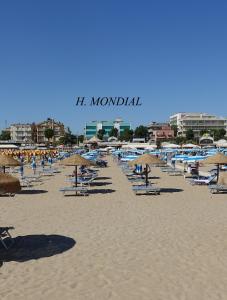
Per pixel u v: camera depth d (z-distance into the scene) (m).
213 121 185.38
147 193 20.52
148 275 8.37
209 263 9.10
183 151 63.44
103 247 10.43
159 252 9.96
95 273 8.52
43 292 7.50
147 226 12.80
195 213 14.97
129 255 9.74
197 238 11.27
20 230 12.40
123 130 173.38
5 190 9.67
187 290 7.56
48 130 157.50
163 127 183.00
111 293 7.45
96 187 23.48
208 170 37.50
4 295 7.37
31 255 9.79
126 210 15.74
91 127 174.50
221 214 14.73
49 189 22.73
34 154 63.78
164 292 7.47
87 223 13.34
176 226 12.79
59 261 9.32
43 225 13.10
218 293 7.41
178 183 25.12
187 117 188.88
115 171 36.72
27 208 16.39
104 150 86.31
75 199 18.81
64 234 11.84
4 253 9.97
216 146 84.06
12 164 20.28
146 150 66.56
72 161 20.62
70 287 7.75
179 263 9.12
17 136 181.75
